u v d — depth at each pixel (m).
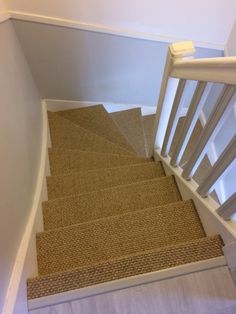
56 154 2.41
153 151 2.32
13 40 1.89
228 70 0.87
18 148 1.47
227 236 1.19
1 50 1.48
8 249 1.10
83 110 2.86
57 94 2.67
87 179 2.11
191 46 1.39
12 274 1.11
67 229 1.48
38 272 1.36
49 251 1.42
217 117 1.10
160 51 2.43
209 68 1.00
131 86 2.75
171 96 1.71
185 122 1.43
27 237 1.33
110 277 1.21
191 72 1.18
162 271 1.21
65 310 1.14
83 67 2.48
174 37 2.30
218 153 2.57
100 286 1.18
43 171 2.03
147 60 2.50
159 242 1.42
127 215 1.51
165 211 1.51
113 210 1.74
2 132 1.22
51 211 1.75
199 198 1.44
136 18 2.18
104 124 2.84
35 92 2.41
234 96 0.97
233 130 2.26
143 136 2.94
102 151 2.61
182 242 1.38
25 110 1.83
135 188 1.81
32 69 2.38
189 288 1.18
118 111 3.04
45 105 2.68
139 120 3.01
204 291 1.17
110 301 1.16
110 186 2.06
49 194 2.03
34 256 1.36
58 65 2.41
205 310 1.13
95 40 2.29
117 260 1.24
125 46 2.37
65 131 2.68
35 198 1.71
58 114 2.81
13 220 1.21
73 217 1.73
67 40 2.24
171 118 1.64
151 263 1.23
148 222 1.48
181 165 1.98
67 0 2.02
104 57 2.43
